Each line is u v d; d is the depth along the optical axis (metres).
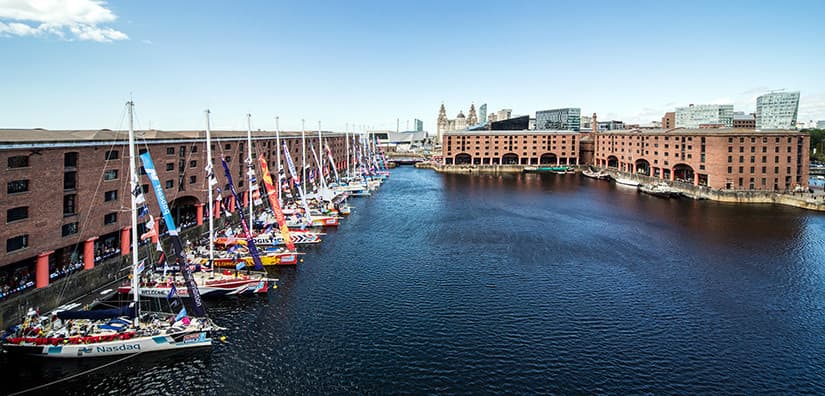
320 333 49.28
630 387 40.69
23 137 55.00
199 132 112.12
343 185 161.12
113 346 43.06
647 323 52.91
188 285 48.31
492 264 73.94
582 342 48.44
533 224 105.94
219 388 39.56
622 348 47.31
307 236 85.50
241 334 48.81
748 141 140.50
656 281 66.31
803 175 142.12
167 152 75.62
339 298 58.84
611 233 96.19
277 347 46.25
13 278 50.09
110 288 57.94
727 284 65.06
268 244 81.94
